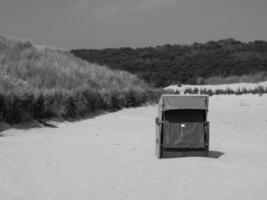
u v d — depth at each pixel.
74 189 8.21
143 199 7.59
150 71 73.44
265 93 40.75
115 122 20.30
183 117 11.47
